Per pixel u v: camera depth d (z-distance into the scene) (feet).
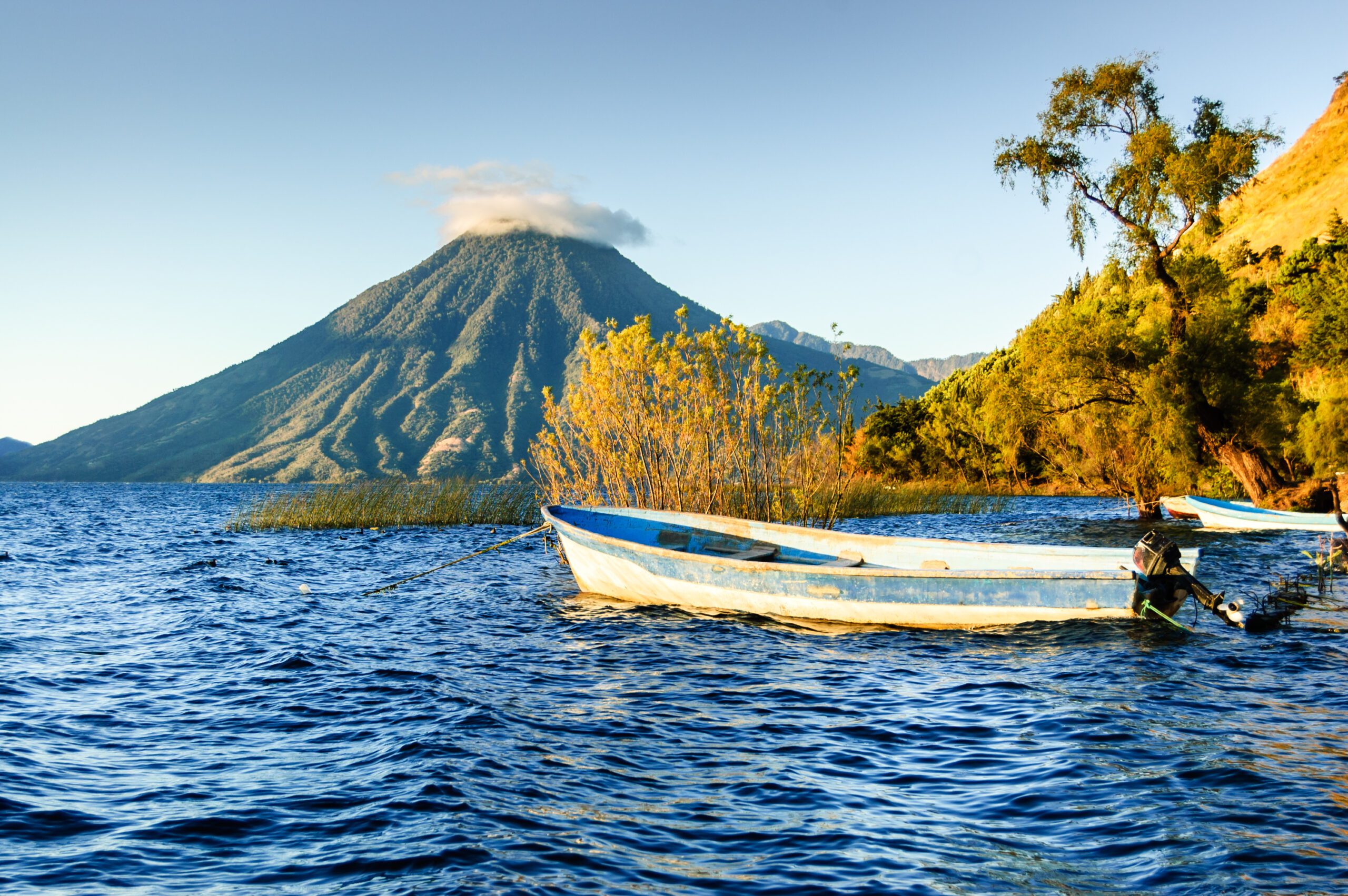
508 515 103.91
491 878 14.96
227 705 27.02
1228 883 14.55
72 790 19.45
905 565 44.09
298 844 16.62
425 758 21.42
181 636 38.42
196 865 15.70
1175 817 17.26
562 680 29.86
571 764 21.04
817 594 39.14
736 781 19.90
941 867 15.44
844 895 14.39
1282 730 22.68
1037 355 99.60
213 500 271.28
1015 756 21.25
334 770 20.86
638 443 58.95
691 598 42.80
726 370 62.44
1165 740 22.00
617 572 45.01
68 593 52.37
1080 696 26.40
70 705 26.96
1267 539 77.46
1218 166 83.35
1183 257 94.73
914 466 216.13
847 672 30.55
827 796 18.90
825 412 68.18
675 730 23.98
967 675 29.48
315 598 50.11
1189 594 35.40
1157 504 112.98
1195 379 92.84
